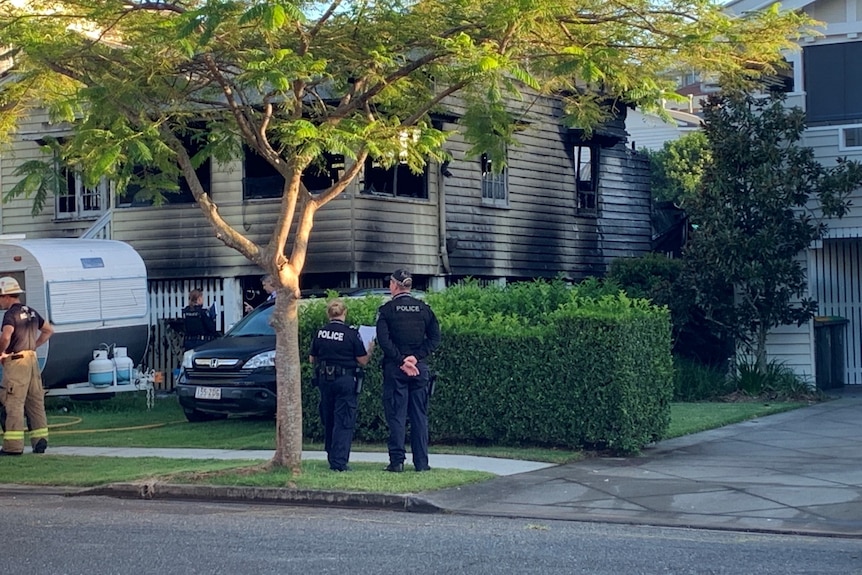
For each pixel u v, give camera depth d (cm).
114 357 1841
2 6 1187
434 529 885
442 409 1313
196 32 1097
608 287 1531
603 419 1226
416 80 1242
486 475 1092
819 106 1872
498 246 2459
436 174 2289
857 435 1362
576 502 988
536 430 1269
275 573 719
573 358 1242
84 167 1134
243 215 2133
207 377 1562
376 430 1370
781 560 754
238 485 1059
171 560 765
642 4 1166
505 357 1284
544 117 2600
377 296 1470
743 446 1290
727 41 1195
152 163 1179
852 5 1847
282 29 1141
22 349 1333
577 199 2723
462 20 1157
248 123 1183
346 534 862
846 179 1750
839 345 2019
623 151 2905
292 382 1106
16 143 2270
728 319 1802
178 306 2203
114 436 1509
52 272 1777
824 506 943
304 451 1326
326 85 1373
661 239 2948
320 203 1120
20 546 824
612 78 1182
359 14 1179
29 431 1434
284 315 1102
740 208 1783
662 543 821
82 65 1158
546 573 711
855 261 2062
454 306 1445
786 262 1755
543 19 1145
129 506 1035
